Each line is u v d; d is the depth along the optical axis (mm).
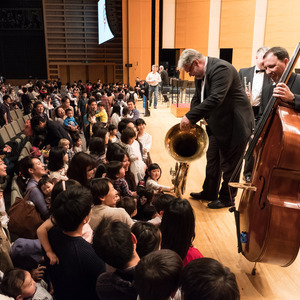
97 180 2637
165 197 2594
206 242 2818
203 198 3527
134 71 20578
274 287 2307
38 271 2854
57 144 5871
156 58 19172
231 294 1077
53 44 23094
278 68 2500
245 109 2980
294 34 15172
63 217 1875
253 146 2453
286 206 1942
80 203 1892
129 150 4082
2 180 5176
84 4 22469
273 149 2061
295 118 2002
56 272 1937
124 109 7488
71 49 23125
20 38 25422
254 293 2250
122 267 1602
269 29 15617
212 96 2793
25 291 2373
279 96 2047
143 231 1898
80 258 1888
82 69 25000
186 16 17328
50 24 22750
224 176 3244
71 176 3248
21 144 6707
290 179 1983
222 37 16734
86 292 1934
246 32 16047
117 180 3328
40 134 5789
